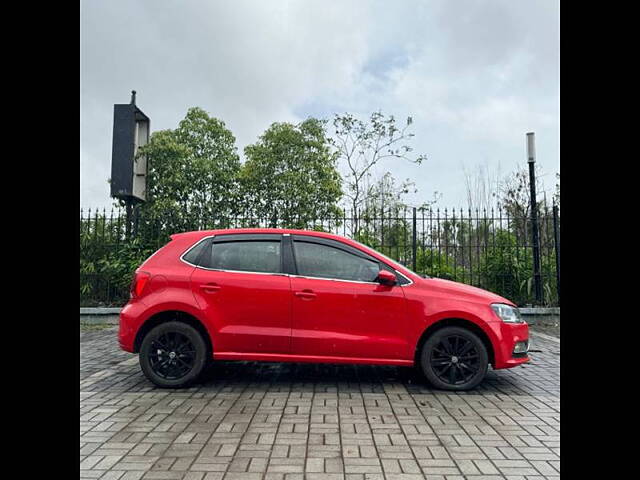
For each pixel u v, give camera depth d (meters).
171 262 5.73
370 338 5.51
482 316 5.54
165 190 15.03
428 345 5.56
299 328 5.52
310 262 5.71
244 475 3.37
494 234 11.67
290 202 14.86
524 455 3.75
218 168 15.66
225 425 4.38
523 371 6.62
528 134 11.84
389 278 5.52
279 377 6.17
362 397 5.30
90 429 4.25
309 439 4.05
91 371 6.50
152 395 5.33
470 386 5.54
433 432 4.25
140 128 12.25
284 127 15.33
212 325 5.52
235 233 5.86
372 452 3.79
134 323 5.57
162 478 3.33
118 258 11.23
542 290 11.40
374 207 13.72
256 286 5.56
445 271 11.27
